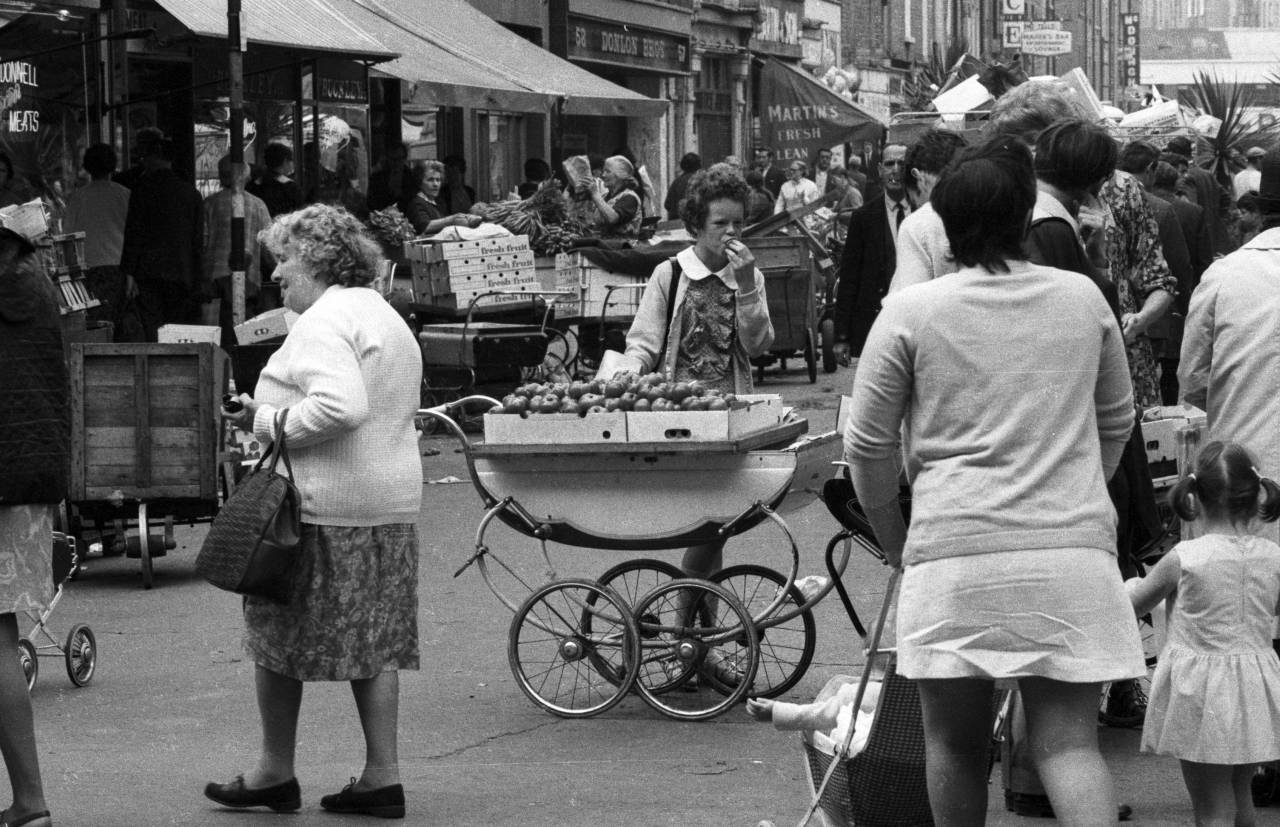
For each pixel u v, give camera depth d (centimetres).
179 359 1376
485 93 2730
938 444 593
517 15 3866
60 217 2238
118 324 2189
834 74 4797
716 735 942
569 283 2375
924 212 818
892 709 661
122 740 941
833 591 1276
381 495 799
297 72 2652
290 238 807
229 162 2206
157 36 2364
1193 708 721
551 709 982
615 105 3070
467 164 3734
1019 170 602
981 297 594
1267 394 793
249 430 812
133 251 2159
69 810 809
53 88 2231
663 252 2414
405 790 843
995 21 9194
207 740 939
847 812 679
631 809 806
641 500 961
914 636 588
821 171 4350
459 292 2200
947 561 583
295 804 808
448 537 1522
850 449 609
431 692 1036
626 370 987
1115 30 12488
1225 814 730
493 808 812
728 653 1033
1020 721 778
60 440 754
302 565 794
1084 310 598
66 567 1048
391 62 2628
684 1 4744
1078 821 578
